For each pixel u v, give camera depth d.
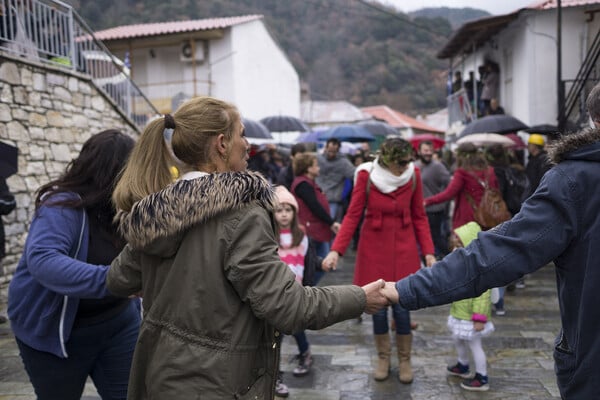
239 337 1.51
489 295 3.63
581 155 1.58
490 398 3.56
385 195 3.78
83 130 8.07
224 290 1.50
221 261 1.50
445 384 3.80
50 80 7.32
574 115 10.19
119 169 2.13
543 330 5.02
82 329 2.13
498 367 4.12
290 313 1.47
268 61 23.06
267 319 1.48
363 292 1.65
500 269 1.62
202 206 1.48
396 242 3.79
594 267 1.51
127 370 2.28
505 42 13.08
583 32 10.96
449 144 19.33
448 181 7.34
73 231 2.04
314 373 4.05
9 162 4.77
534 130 9.30
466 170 5.62
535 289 6.69
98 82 9.09
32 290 2.06
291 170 6.61
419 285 1.72
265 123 13.65
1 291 6.23
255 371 1.56
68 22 7.98
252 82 21.64
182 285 1.51
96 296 1.88
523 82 11.60
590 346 1.51
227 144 1.67
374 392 3.69
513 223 1.63
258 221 1.50
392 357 4.38
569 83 11.02
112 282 1.74
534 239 1.58
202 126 1.64
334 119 30.03
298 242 3.66
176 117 1.67
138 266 1.67
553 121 11.18
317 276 4.46
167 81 20.61
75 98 7.90
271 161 9.62
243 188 1.50
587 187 1.54
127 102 10.01
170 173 1.71
